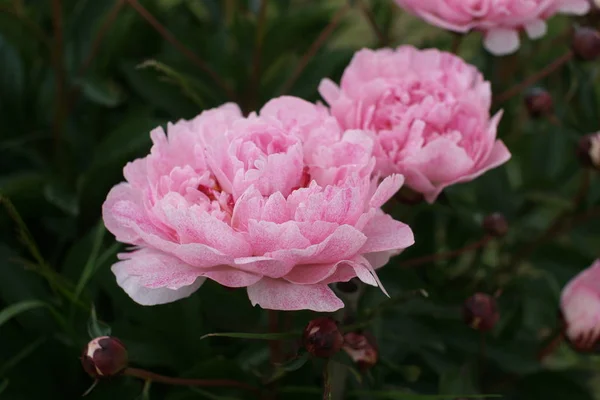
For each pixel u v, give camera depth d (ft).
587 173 3.34
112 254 2.97
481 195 3.41
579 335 2.95
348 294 2.61
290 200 2.34
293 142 2.43
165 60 3.51
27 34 3.57
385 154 2.67
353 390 2.89
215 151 2.42
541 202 3.51
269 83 3.58
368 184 2.38
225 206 2.39
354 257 2.36
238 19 3.69
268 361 2.86
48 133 3.56
